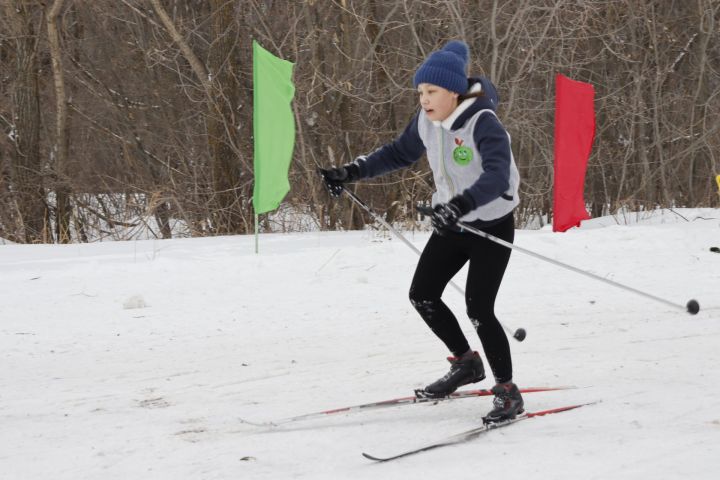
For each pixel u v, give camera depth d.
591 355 12.52
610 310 15.93
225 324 15.38
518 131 35.84
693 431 8.48
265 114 22.44
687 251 22.20
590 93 25.50
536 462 7.70
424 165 34.59
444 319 9.72
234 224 34.47
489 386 10.96
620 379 10.97
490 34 34.00
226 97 35.53
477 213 9.06
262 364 12.59
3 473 8.04
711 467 7.32
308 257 21.28
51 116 40.78
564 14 35.94
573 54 36.59
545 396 10.20
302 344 13.88
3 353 13.44
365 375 11.84
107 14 39.75
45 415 10.01
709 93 41.59
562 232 25.23
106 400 10.69
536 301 16.86
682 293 17.30
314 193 33.84
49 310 16.45
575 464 7.59
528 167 36.34
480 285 9.12
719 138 39.84
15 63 35.75
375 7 36.28
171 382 11.61
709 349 12.72
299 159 36.47
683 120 41.22
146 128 41.31
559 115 25.08
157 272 19.88
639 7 39.28
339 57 36.69
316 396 10.73
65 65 40.56
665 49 41.16
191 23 39.91
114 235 35.88
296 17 36.62
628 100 40.03
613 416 9.13
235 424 9.47
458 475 7.45
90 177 39.41
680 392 10.09
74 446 8.79
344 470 7.77
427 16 35.38
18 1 34.88
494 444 8.34
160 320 15.70
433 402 10.21
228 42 35.47
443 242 9.46
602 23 39.00
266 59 22.20
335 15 37.06
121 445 8.78
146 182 39.53
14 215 34.25
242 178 37.59
